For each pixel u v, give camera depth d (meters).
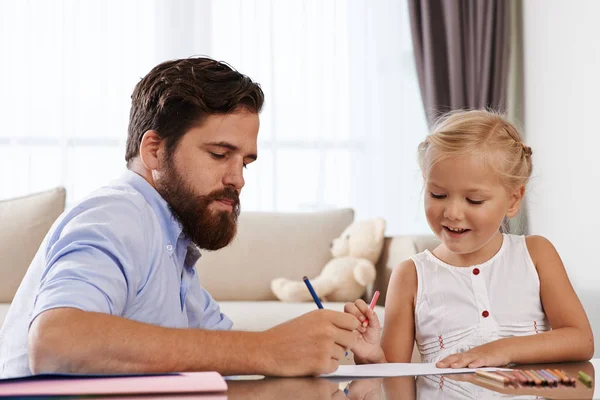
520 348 1.07
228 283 2.94
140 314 1.06
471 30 3.67
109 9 3.68
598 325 2.84
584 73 2.98
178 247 1.15
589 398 0.69
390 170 3.81
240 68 3.78
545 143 3.32
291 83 3.81
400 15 3.85
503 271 1.38
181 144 1.09
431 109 3.68
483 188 1.28
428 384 0.81
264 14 3.79
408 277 1.43
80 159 3.63
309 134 3.81
